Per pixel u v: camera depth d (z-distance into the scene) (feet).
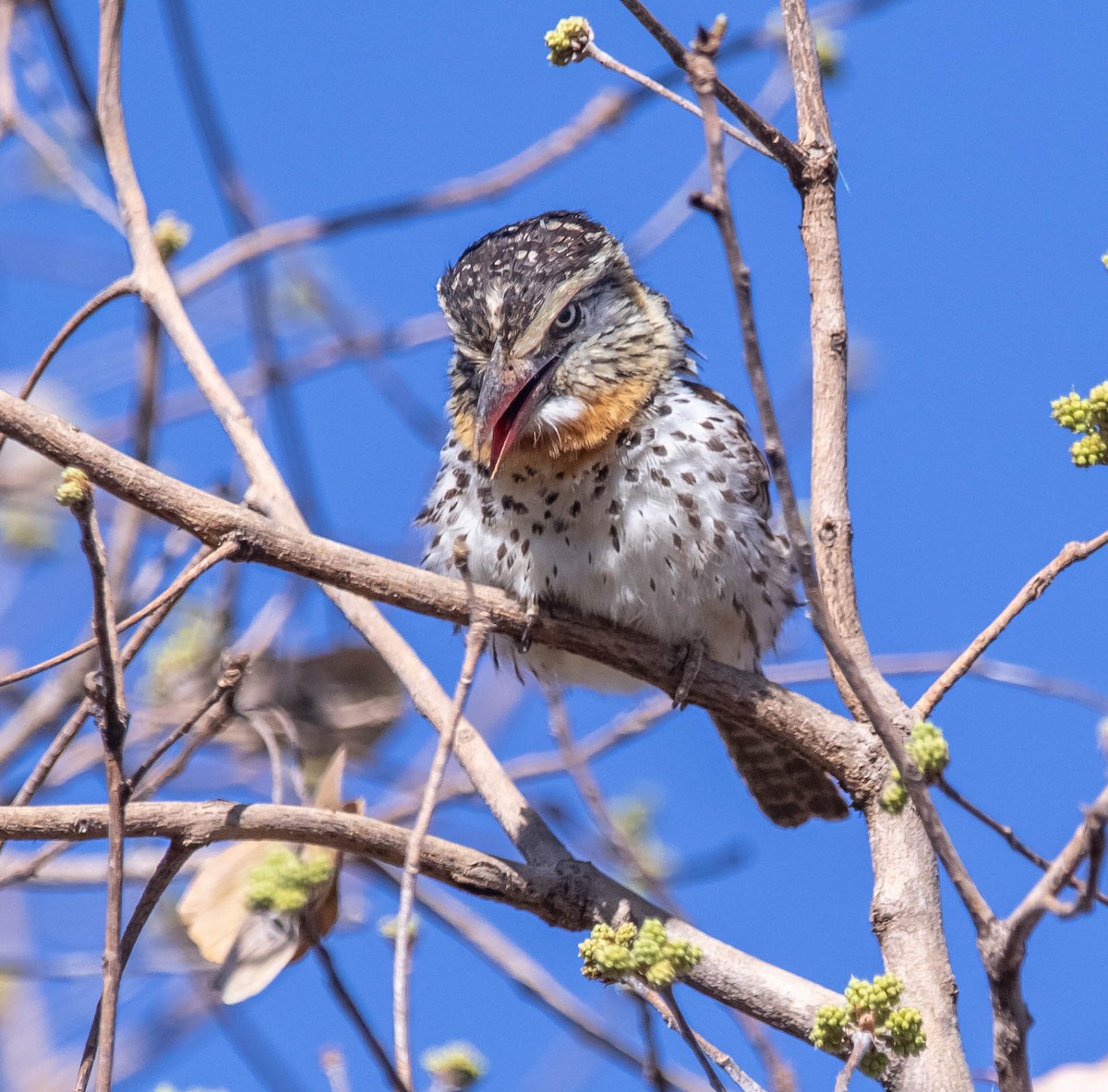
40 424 24.29
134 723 39.06
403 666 30.22
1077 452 21.20
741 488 34.27
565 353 34.24
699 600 34.01
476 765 29.17
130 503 24.84
